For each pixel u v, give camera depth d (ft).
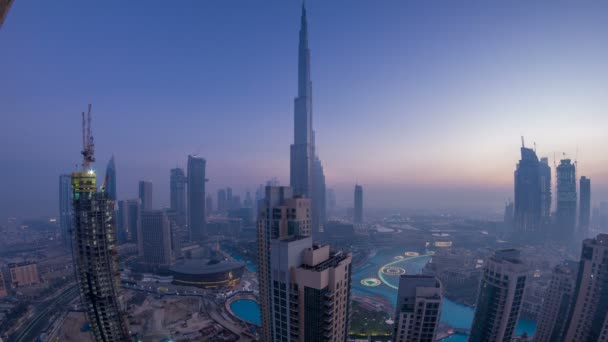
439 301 588.09
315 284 384.47
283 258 406.00
